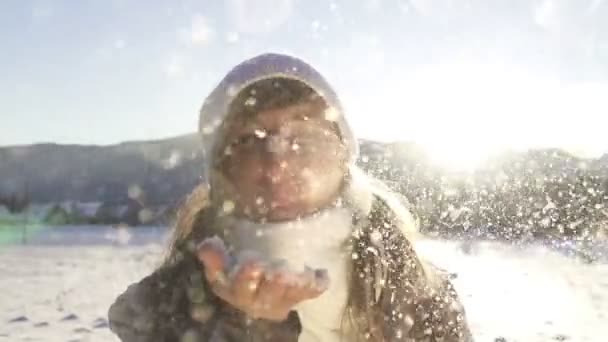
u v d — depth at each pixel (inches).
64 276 403.9
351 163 41.9
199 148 42.8
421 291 46.8
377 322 44.4
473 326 214.2
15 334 219.5
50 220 1214.3
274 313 34.2
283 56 40.7
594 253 429.4
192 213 43.9
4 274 419.5
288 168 39.0
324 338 43.9
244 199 39.6
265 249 39.6
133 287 43.5
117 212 1157.1
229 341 39.3
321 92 39.9
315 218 39.9
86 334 221.1
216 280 34.0
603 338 202.5
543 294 294.5
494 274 345.4
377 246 43.6
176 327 41.3
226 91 39.8
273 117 39.3
